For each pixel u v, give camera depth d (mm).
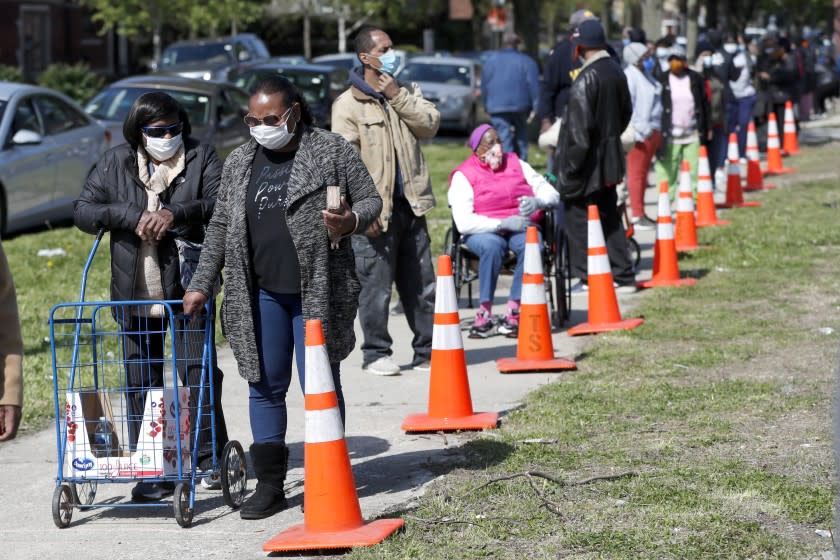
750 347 22172
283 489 15227
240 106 48250
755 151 48938
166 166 15398
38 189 40062
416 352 22156
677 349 22453
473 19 159000
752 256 32188
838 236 34719
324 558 13305
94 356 14930
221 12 110875
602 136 26844
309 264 14203
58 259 35406
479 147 24297
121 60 149000
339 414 13930
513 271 24922
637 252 31281
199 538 14219
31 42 134250
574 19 37594
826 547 12688
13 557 13734
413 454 17016
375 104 20594
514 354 23031
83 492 15789
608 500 14422
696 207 40000
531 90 48094
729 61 55375
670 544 12922
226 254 14430
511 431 17734
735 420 17578
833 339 22578
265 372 14680
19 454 18000
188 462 14641
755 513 13742
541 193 24469
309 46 140625
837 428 9570
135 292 15211
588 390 19781
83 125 42719
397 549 13203
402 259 21672
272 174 14305
